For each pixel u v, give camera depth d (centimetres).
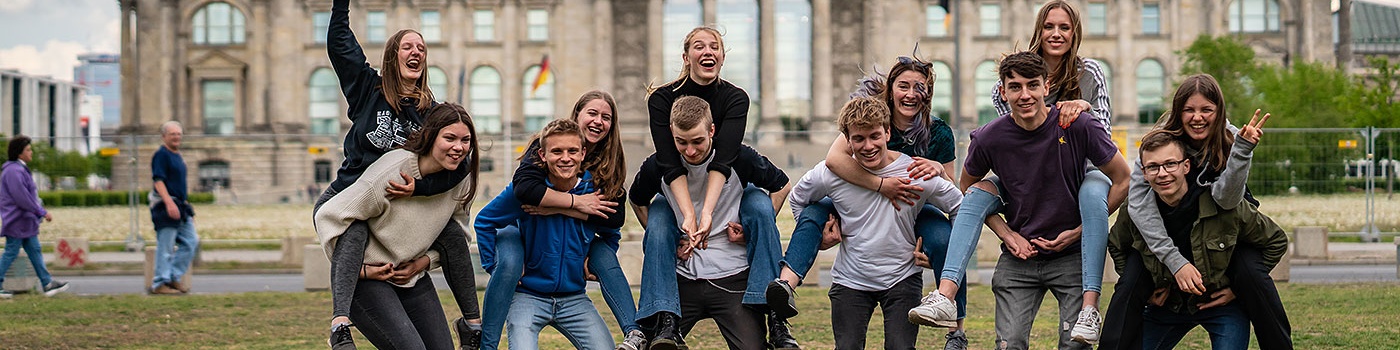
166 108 8694
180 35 8744
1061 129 1011
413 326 978
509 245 1032
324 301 2094
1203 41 6475
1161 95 8419
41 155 3625
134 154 3550
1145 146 964
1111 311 1009
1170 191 958
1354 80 6719
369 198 959
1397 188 3262
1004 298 1060
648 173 1071
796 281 1047
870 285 1078
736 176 1062
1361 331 1535
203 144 8344
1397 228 3253
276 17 8762
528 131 8819
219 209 4634
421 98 1037
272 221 4381
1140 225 979
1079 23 1068
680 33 8844
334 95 8800
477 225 1038
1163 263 980
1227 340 995
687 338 1603
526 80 8844
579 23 8800
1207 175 970
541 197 1012
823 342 1541
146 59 8762
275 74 8738
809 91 8850
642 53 8838
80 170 3644
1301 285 2169
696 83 1057
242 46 8762
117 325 1764
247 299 2134
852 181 1055
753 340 1058
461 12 8775
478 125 8794
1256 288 968
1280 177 3334
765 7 8650
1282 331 966
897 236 1069
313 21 8825
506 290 1021
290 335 1650
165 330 1706
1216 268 973
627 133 4566
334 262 958
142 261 3161
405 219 979
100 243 3519
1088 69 1080
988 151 1030
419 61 1035
